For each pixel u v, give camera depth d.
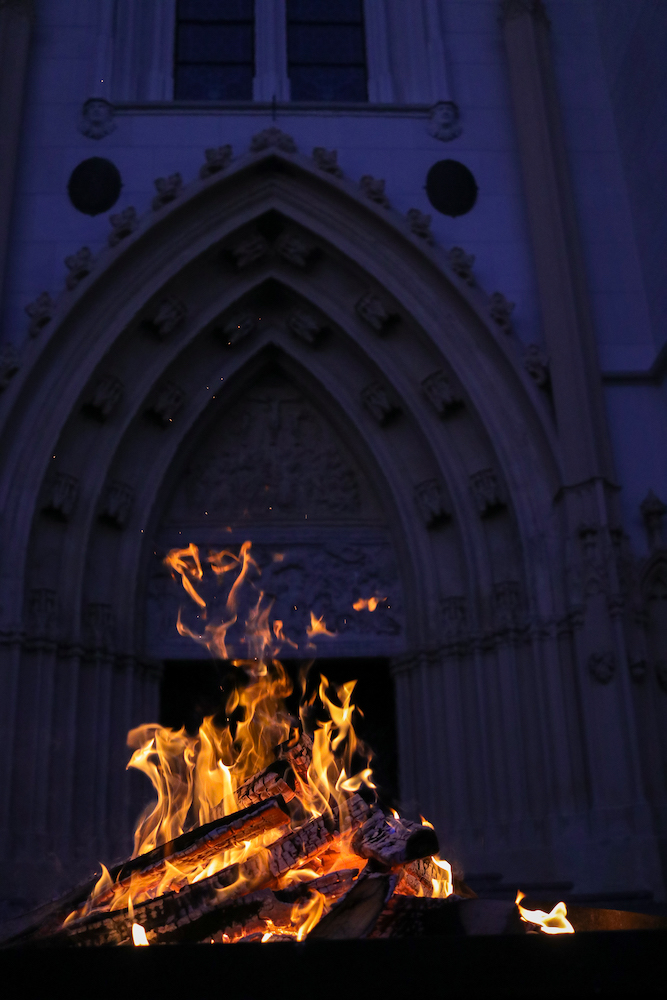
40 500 12.94
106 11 15.66
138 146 14.83
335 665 14.59
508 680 12.72
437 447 14.21
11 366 12.95
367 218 14.54
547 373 13.49
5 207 13.80
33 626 12.44
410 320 14.28
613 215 14.87
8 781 11.48
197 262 14.45
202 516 14.92
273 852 2.82
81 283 13.55
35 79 15.16
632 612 12.19
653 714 11.78
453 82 15.72
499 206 14.82
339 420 15.39
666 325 13.52
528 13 15.53
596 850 11.16
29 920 3.04
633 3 14.66
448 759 13.00
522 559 13.02
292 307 15.46
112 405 13.81
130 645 13.46
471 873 11.62
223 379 15.17
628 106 14.91
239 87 16.31
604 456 12.88
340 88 16.42
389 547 14.93
